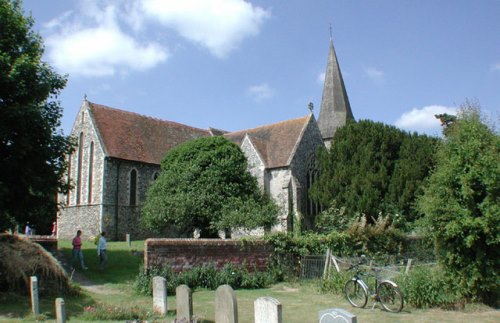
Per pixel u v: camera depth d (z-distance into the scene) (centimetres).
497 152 1275
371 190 2895
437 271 1320
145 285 1460
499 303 1274
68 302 1298
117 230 3152
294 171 3391
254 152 3522
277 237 1850
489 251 1252
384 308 1206
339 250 1981
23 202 1831
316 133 3722
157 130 3788
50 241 1875
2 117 1639
